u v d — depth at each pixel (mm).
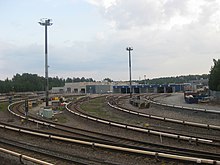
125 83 152750
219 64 68688
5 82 174750
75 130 25219
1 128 26891
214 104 46906
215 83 65438
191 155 14703
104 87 131250
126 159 14984
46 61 44531
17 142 20500
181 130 25141
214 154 14797
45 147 18453
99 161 14617
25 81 187875
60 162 14641
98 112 40688
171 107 40344
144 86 120688
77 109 43500
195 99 51344
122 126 24953
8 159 15266
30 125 29438
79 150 17312
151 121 30344
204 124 25391
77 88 133750
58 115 37594
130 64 64250
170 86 124188
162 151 15602
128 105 51781
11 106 50438
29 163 14188
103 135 22078
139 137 21609
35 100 63594
